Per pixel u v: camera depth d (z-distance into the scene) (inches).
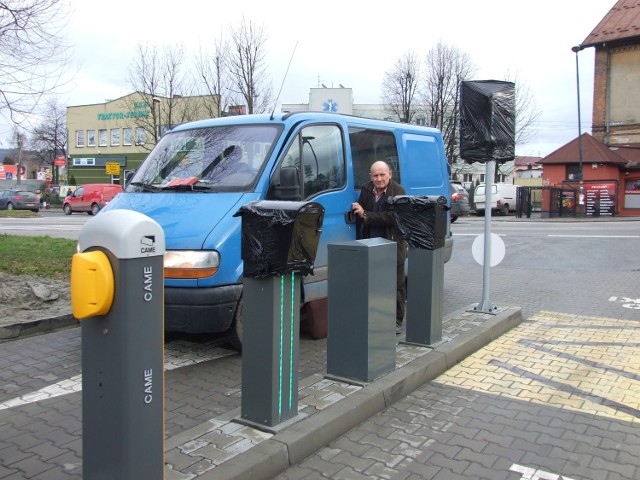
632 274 422.6
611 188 1117.1
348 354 176.7
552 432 154.8
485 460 138.4
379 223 233.6
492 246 275.6
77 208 1409.9
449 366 207.5
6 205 1541.6
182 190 219.8
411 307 216.1
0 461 133.4
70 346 227.1
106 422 95.5
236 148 228.1
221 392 178.7
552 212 1160.2
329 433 146.1
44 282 302.5
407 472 132.0
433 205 208.8
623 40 1248.8
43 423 155.9
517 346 236.5
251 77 1034.1
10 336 234.2
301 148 227.1
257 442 133.9
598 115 1307.8
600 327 268.7
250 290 142.3
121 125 1952.5
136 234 93.0
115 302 93.0
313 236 141.3
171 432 149.5
